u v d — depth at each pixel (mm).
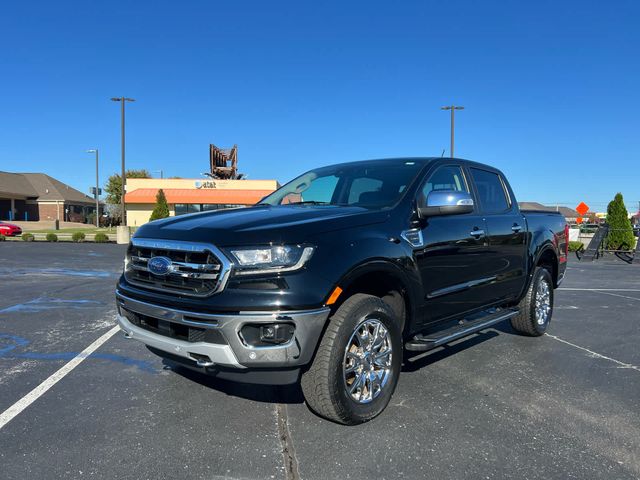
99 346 5055
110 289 8930
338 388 3057
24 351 4867
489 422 3352
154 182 43719
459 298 4246
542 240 5594
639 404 3713
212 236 3002
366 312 3188
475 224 4457
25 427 3172
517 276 5137
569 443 3059
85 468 2678
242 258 2873
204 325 2889
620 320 6906
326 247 3037
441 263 3955
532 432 3207
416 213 3844
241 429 3178
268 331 2828
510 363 4711
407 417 3412
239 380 3020
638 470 2750
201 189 43469
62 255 16812
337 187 4402
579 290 10156
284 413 3438
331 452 2895
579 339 5727
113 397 3691
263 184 44031
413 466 2754
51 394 3738
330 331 3051
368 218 3459
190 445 2955
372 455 2869
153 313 3168
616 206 20969
